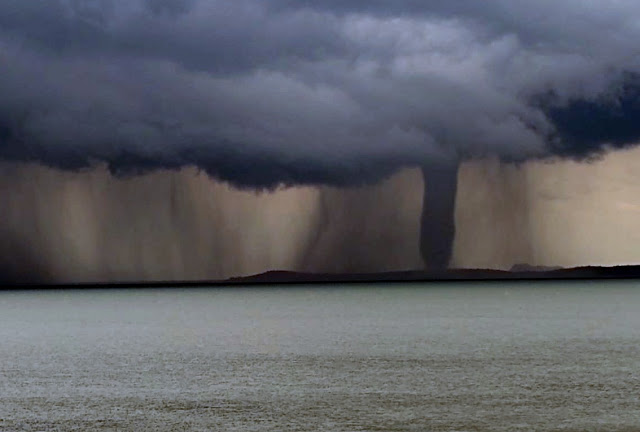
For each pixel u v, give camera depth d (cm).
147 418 3897
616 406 4075
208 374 5438
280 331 9619
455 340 7938
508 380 4991
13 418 3922
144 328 10469
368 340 8075
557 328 9400
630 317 11450
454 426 3666
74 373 5541
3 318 13425
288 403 4253
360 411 4019
